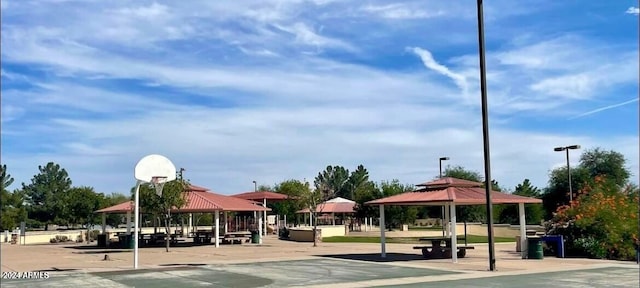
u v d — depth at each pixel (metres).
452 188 24.78
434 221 80.75
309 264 22.78
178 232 53.25
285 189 72.44
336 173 128.62
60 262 25.23
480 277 17.81
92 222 54.88
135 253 21.42
